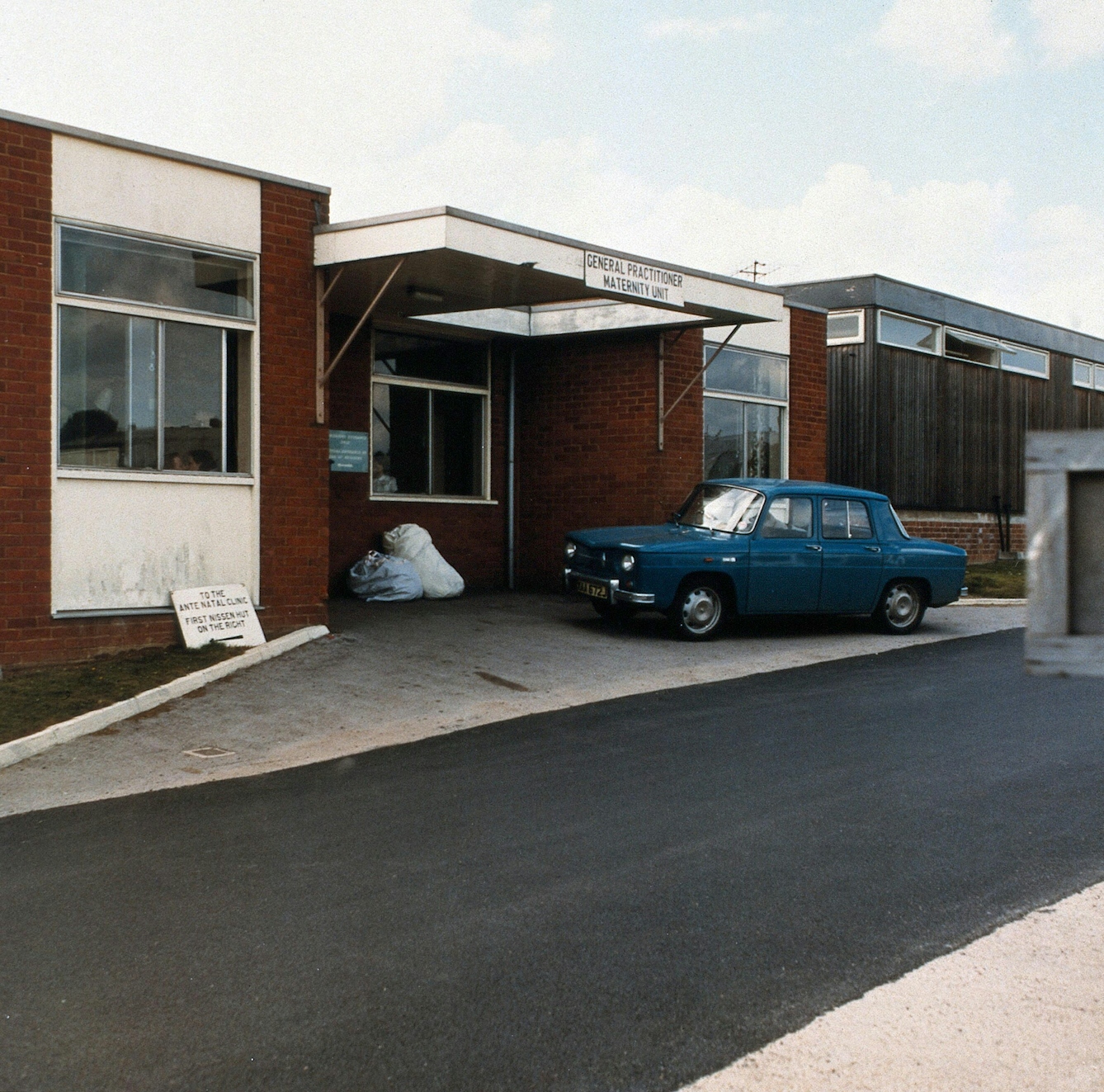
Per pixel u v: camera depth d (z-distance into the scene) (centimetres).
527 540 1680
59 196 976
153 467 1044
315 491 1139
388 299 1319
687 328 1506
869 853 519
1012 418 2542
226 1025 351
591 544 1238
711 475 1677
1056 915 444
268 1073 321
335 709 872
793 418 1783
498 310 1599
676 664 1082
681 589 1204
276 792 644
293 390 1121
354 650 1089
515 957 401
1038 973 391
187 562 1055
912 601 1322
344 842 541
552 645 1157
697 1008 362
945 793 623
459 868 500
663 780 655
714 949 409
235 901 461
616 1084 315
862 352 2164
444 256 1080
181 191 1045
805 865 502
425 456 1595
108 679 912
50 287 970
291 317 1119
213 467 1084
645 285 1241
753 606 1225
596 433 1623
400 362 1557
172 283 1049
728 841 537
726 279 1341
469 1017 355
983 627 1388
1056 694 930
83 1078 319
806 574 1243
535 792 630
